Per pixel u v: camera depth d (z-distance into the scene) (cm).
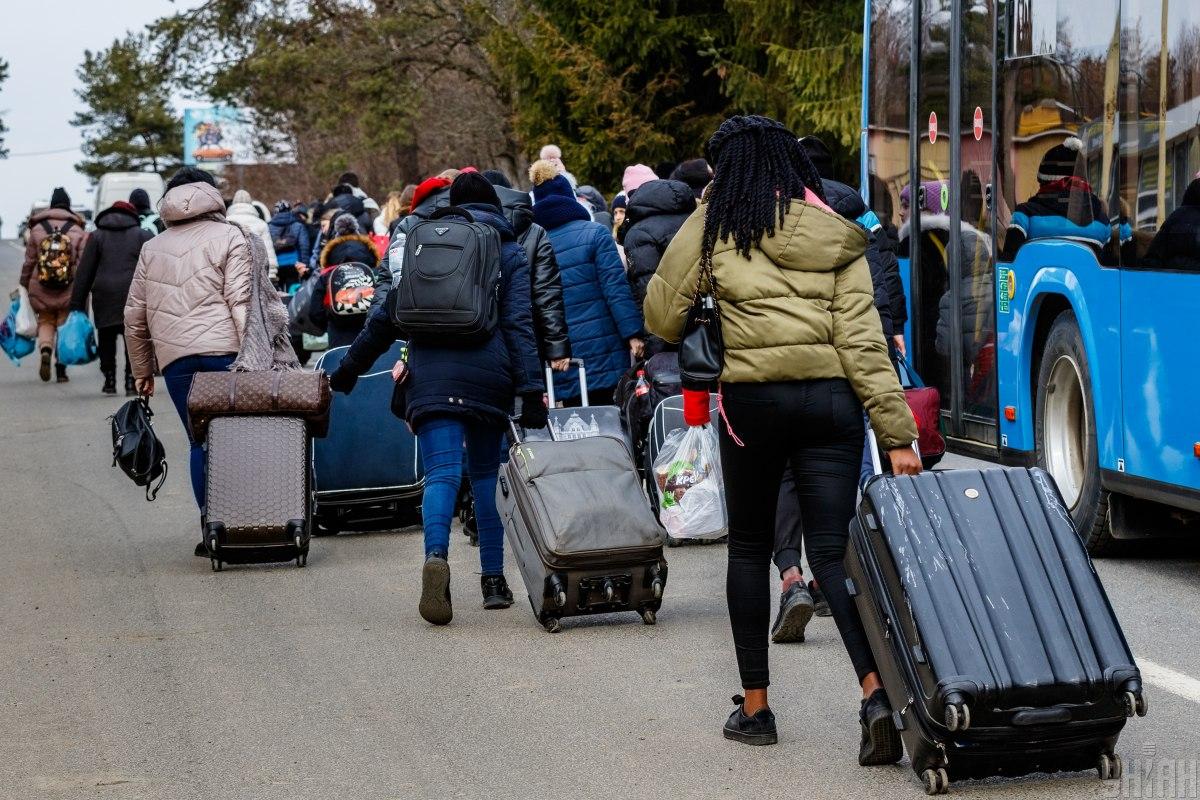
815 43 2600
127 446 1068
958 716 532
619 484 848
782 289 597
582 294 1173
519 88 3152
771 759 615
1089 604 553
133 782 611
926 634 545
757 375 596
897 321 1007
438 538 846
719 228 604
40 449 1697
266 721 689
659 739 646
